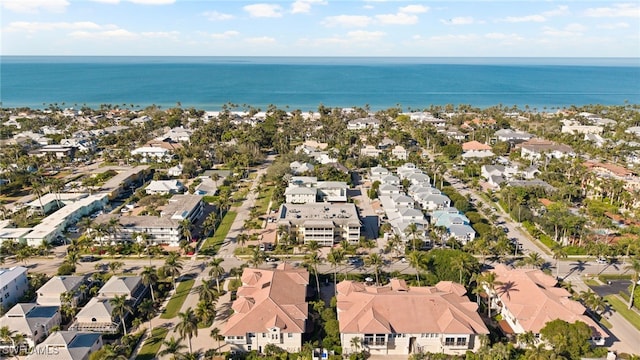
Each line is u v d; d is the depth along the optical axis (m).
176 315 110.88
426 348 97.69
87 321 104.50
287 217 160.75
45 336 101.88
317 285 122.19
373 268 136.38
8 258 144.25
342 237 158.00
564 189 190.88
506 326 105.81
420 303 101.81
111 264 128.50
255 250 133.12
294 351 98.38
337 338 99.88
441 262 125.88
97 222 152.62
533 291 108.62
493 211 187.12
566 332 93.25
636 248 139.75
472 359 93.00
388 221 171.25
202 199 187.62
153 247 148.00
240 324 98.19
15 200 197.12
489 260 142.38
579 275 132.38
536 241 157.50
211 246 152.25
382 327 95.44
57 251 149.62
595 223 161.25
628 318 110.38
